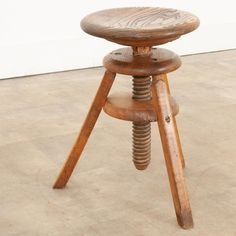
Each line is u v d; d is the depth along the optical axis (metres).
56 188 1.13
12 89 1.90
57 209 1.04
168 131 0.95
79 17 2.14
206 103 1.73
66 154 1.32
